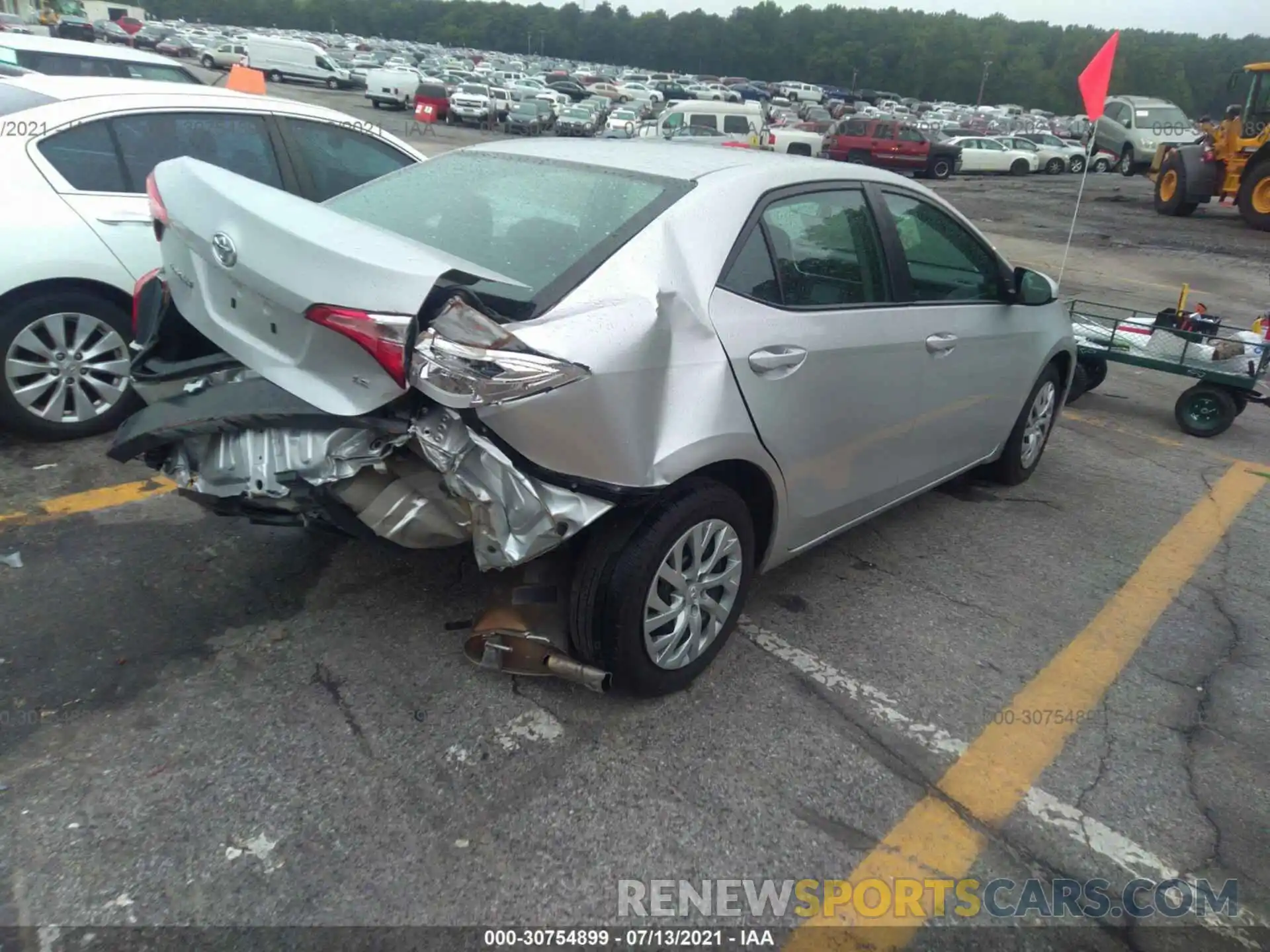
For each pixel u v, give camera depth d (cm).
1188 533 484
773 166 337
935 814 273
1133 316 723
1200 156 2044
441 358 235
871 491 382
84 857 234
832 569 414
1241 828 277
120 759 266
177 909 223
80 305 450
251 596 349
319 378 251
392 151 591
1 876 227
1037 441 527
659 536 282
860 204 363
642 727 297
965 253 421
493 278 260
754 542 323
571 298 265
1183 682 348
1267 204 1906
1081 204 2416
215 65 4769
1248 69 1930
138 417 287
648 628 291
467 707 299
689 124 3047
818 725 306
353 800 259
